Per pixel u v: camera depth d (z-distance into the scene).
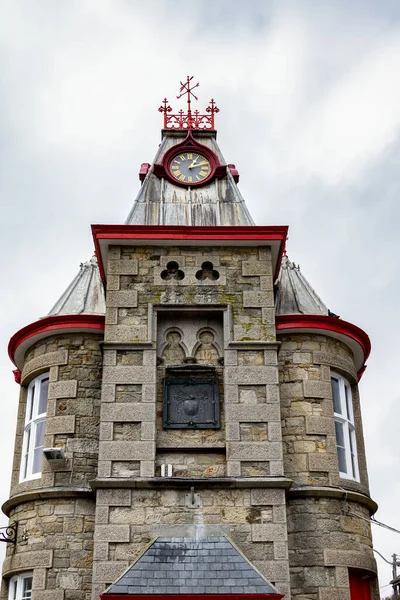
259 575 11.55
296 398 14.67
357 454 15.90
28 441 15.33
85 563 13.29
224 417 13.70
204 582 11.33
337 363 15.40
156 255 14.95
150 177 16.94
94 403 14.66
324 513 13.71
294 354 15.08
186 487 12.90
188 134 17.44
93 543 13.29
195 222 16.08
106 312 14.33
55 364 15.01
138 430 13.33
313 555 13.33
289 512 13.68
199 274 14.87
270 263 14.93
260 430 13.43
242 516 12.73
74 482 13.88
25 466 15.12
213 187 16.81
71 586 13.10
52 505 13.71
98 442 14.34
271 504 12.83
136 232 14.88
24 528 13.85
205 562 11.83
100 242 14.91
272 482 12.90
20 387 16.23
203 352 14.34
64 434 14.33
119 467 13.02
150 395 13.61
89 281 16.86
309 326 15.21
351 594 13.82
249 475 13.05
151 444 13.20
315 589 13.09
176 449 13.35
